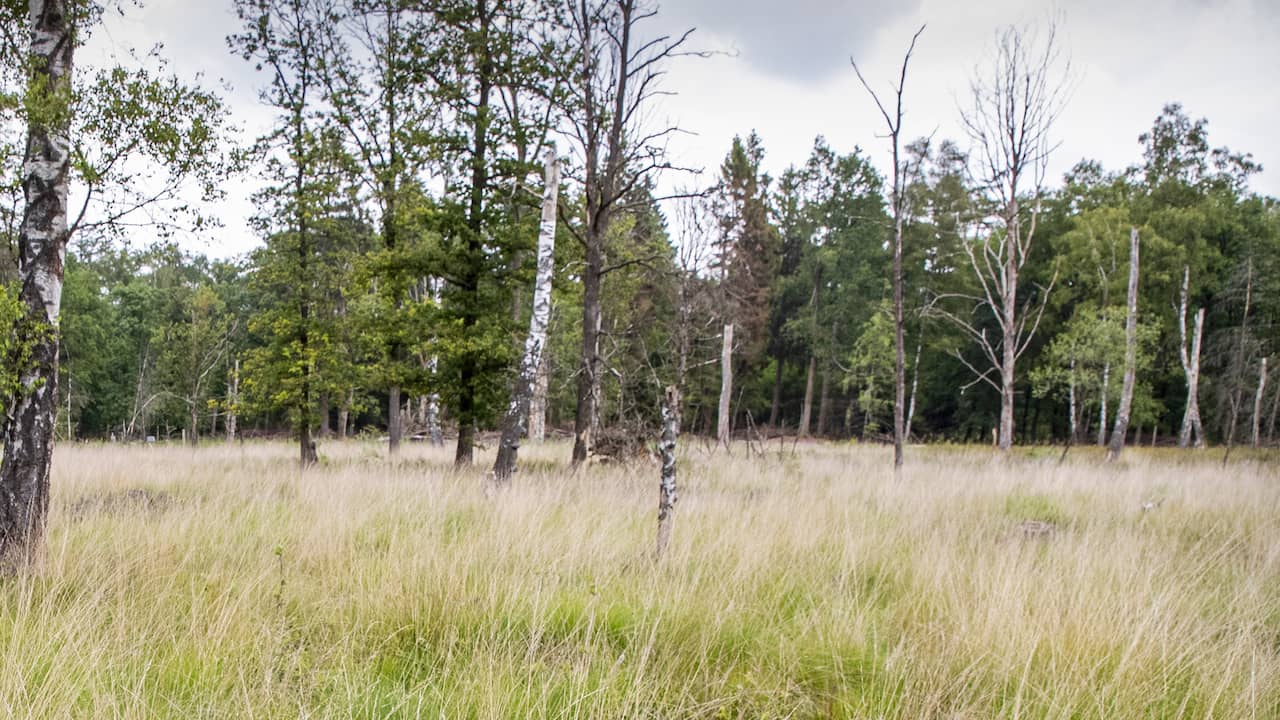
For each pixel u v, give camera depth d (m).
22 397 4.91
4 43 5.46
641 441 12.69
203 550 5.54
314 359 13.83
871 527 7.03
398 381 12.90
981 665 3.67
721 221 16.59
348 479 9.31
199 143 5.38
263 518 6.82
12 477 4.82
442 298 13.16
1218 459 19.12
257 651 3.52
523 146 12.19
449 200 12.16
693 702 3.26
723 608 4.33
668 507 5.57
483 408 12.59
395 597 4.30
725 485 10.40
